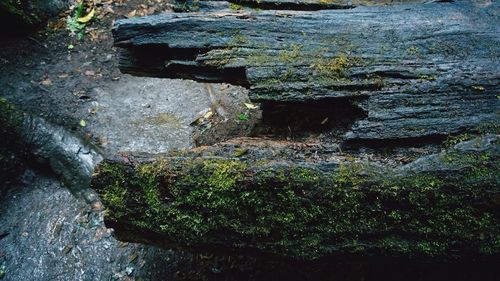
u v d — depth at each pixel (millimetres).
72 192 3990
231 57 2801
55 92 4805
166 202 2412
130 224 2459
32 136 4105
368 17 3035
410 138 2438
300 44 2840
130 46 2951
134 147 4293
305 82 2666
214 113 4602
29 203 3955
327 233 2352
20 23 5328
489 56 2785
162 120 4578
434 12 3125
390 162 2393
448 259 2336
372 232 2324
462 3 3270
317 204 2330
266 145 2533
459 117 2480
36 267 3494
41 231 3727
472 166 2283
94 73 5105
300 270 3131
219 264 3275
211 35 2885
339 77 2676
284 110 2840
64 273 3438
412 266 2793
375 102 2551
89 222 3756
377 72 2678
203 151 2500
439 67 2695
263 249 2430
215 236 2441
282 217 2359
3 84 4785
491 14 3115
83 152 4113
